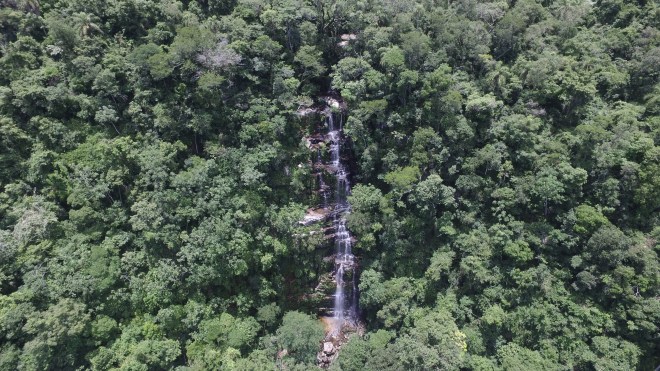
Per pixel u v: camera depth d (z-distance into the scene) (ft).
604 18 258.57
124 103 206.18
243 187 203.62
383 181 225.35
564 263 198.29
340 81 220.43
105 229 189.67
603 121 206.59
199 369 170.30
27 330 153.99
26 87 185.88
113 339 175.11
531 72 216.13
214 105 209.36
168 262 185.16
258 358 175.32
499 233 196.03
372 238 210.59
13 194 181.06
